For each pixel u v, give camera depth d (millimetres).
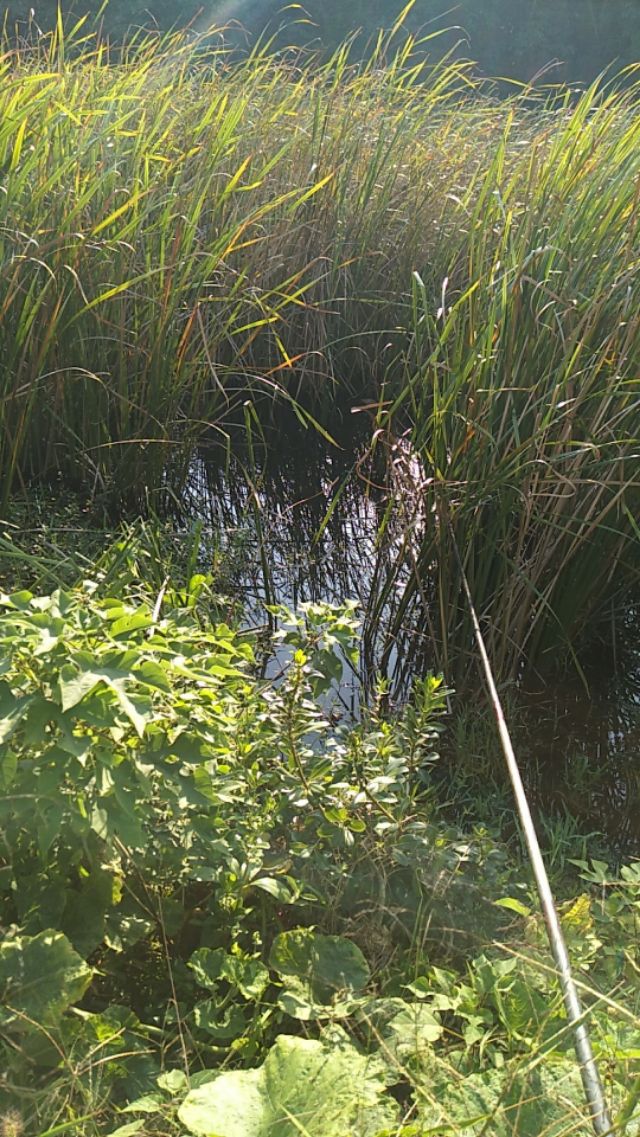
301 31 13711
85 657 1439
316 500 4133
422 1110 1347
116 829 1453
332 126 5340
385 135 5250
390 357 5156
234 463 4418
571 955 1696
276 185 5078
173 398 3752
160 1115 1380
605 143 3672
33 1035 1381
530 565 2898
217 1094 1314
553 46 14773
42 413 3803
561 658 3064
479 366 2789
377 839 1904
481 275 2957
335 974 1625
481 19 14641
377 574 3285
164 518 3834
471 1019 1526
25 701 1400
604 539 2879
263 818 1800
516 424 2756
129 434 3848
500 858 1952
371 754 2094
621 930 1830
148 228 3820
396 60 5422
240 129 5016
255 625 3184
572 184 3312
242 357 4906
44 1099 1342
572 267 3000
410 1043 1477
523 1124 1313
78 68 4840
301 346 5102
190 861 1706
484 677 2922
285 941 1646
